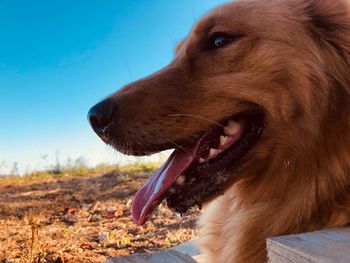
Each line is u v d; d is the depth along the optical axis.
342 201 0.26
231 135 0.29
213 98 0.28
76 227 0.66
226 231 0.31
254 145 0.29
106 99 0.29
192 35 0.30
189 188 0.29
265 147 0.28
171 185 0.29
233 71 0.29
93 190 1.03
